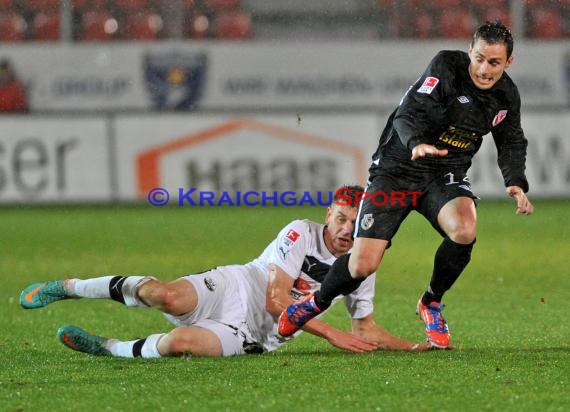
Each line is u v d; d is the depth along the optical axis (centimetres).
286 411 1478
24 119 5981
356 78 6247
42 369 1823
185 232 4828
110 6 6625
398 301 2928
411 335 2359
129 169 6056
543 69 6303
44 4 6619
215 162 6084
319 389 1609
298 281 2022
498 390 1595
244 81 6212
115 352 1953
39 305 2008
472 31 6762
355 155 6141
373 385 1636
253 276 2003
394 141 1984
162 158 6072
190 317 1939
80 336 1956
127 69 6169
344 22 6875
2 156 5934
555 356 1920
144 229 4972
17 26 6606
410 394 1572
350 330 2448
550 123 6147
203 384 1655
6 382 1705
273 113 6122
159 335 1931
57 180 5981
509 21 6738
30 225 5162
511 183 2011
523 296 2988
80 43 6275
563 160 6134
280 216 5491
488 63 1888
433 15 6762
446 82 1938
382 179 1964
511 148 2033
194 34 6769
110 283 1944
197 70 6197
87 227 5062
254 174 6088
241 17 6775
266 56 6219
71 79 6150
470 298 2953
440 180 1981
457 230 1912
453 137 1961
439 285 2016
